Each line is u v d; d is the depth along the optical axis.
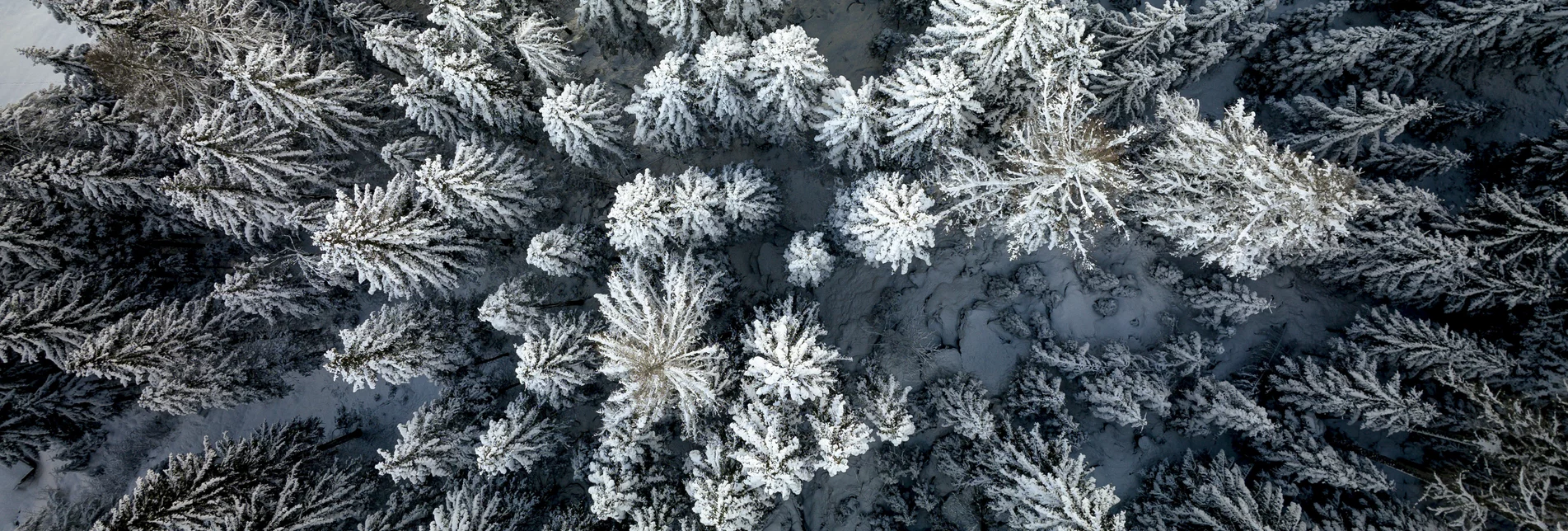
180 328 18.02
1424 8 19.16
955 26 13.97
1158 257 18.91
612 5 19.58
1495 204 15.23
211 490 15.57
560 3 24.25
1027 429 17.42
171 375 17.78
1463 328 16.44
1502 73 19.19
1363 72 18.59
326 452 20.33
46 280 18.17
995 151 16.80
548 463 18.92
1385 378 16.42
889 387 15.80
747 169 18.52
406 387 22.19
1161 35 16.64
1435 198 15.83
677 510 15.44
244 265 18.92
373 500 19.48
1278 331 17.92
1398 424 15.33
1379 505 14.77
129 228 19.98
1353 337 16.81
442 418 17.44
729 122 18.27
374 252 15.05
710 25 18.56
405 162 18.36
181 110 18.66
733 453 13.46
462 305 21.19
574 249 17.66
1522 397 13.98
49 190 18.28
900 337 19.19
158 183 18.05
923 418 17.91
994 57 14.29
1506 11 16.30
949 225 17.19
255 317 20.56
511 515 17.25
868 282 20.06
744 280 20.61
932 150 16.36
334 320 22.45
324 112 17.84
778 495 19.08
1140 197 16.64
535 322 17.44
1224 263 15.16
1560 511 12.29
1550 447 12.31
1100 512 12.59
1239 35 18.41
